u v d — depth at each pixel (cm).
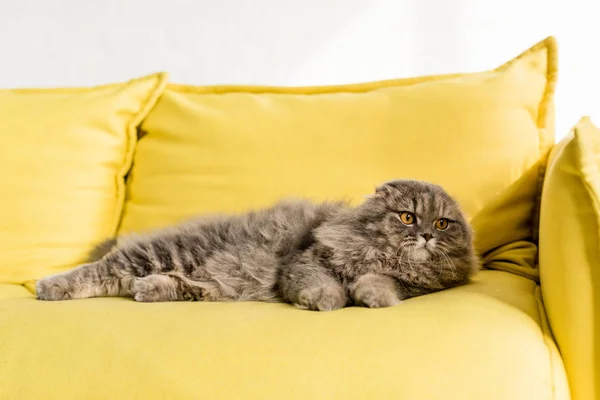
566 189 112
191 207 185
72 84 268
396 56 248
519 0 236
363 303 127
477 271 149
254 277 151
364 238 144
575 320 108
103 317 116
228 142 190
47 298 147
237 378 95
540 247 130
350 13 251
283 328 106
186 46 262
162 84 215
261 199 179
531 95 179
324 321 109
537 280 149
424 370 94
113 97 210
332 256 142
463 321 106
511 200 169
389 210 147
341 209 157
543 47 186
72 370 100
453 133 174
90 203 200
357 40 251
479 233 166
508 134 172
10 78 270
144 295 143
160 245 159
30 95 215
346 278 141
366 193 173
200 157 192
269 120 191
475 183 169
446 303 118
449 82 184
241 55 259
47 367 102
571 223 110
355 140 180
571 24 232
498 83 178
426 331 103
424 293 143
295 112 191
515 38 237
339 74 253
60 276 152
